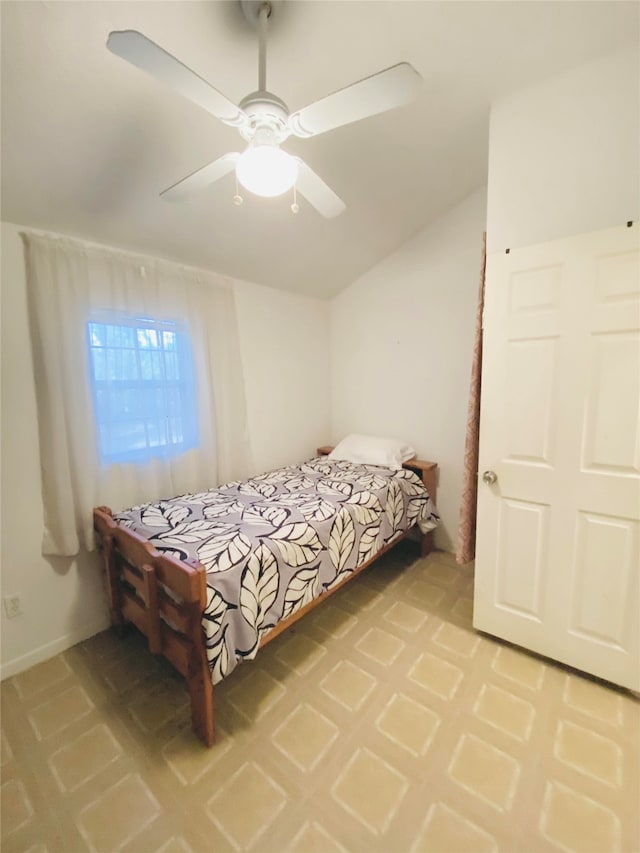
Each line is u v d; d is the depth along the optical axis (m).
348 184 2.18
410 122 1.81
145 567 1.51
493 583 1.90
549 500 1.70
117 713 1.56
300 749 1.38
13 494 1.77
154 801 1.22
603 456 1.56
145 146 1.61
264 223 2.28
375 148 1.95
